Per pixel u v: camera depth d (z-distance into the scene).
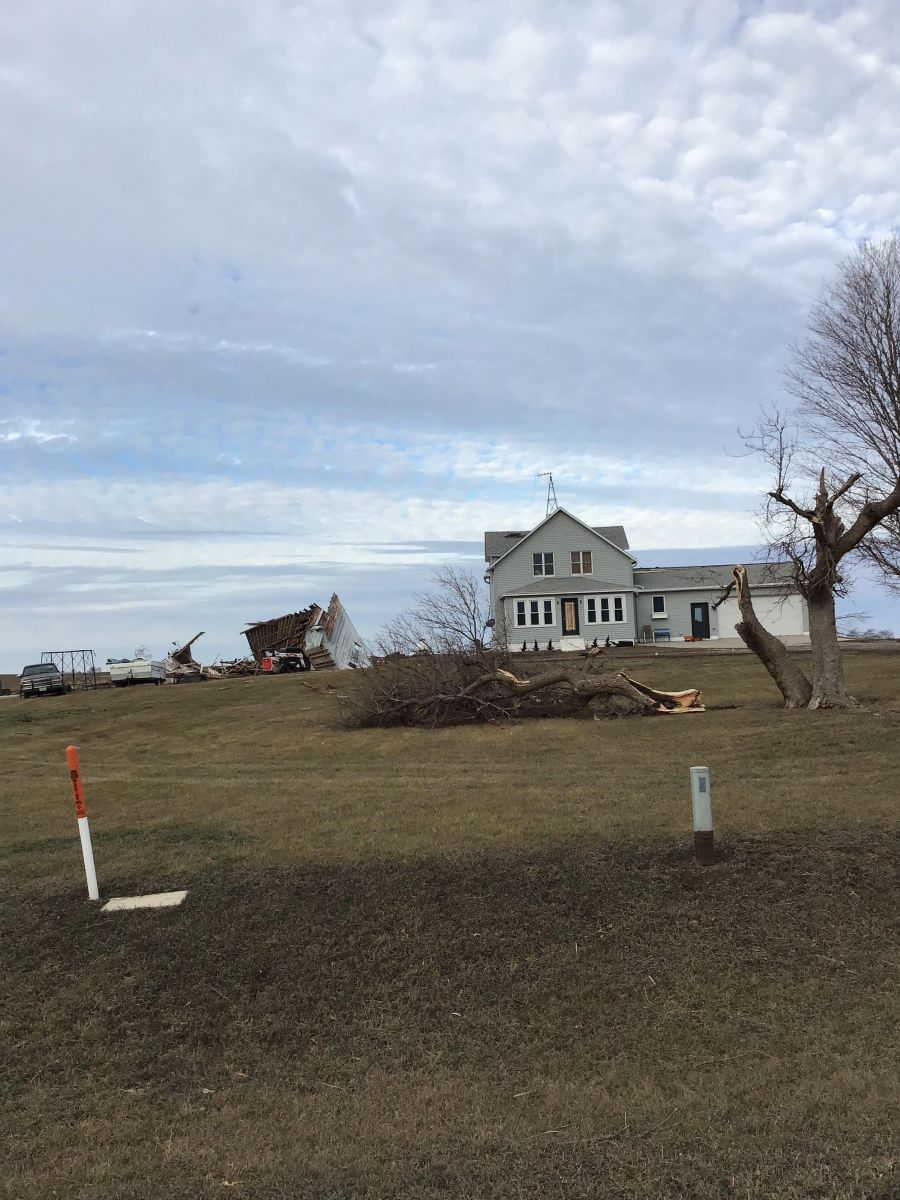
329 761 16.05
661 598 47.59
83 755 19.73
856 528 17.16
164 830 9.99
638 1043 5.29
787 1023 5.37
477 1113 4.58
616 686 19.41
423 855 8.16
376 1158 4.12
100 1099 5.03
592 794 10.73
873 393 21.33
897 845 7.67
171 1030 5.72
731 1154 3.86
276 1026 5.70
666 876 7.37
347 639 47.44
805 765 12.21
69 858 9.07
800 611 46.94
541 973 6.09
